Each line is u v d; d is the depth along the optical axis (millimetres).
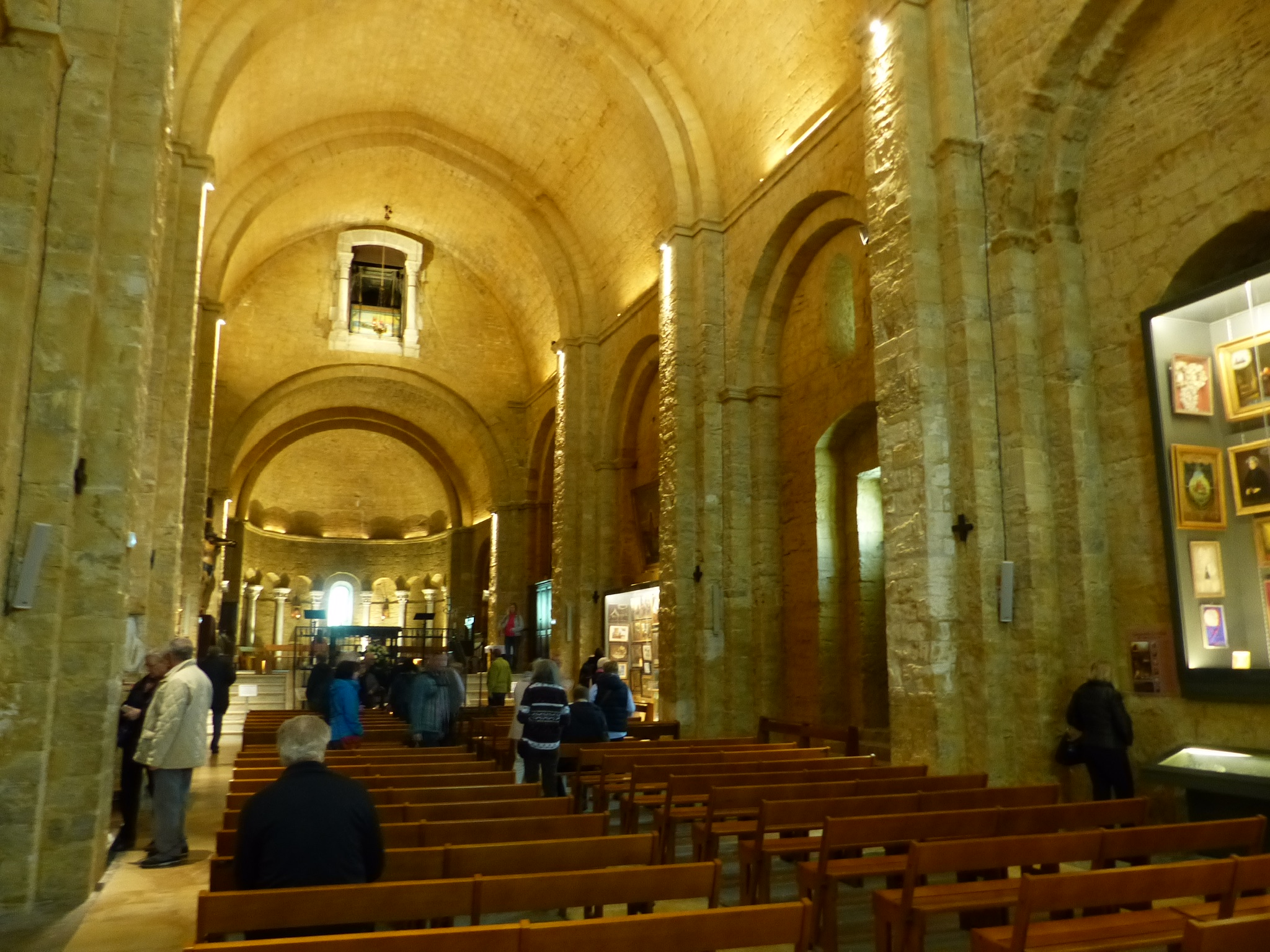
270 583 37812
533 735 9055
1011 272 10367
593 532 23281
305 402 32562
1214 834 4984
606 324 23781
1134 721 9156
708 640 16422
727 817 7328
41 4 6945
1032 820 5652
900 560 10742
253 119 20859
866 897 6676
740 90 17016
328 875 3832
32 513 6605
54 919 6211
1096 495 9750
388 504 40594
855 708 14961
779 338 16922
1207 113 8906
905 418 10812
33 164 6668
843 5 14172
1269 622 7836
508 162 24219
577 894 3732
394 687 14648
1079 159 10242
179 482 14539
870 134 11859
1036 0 10281
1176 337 8844
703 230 17891
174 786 7664
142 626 12789
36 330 6805
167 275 14555
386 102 23156
